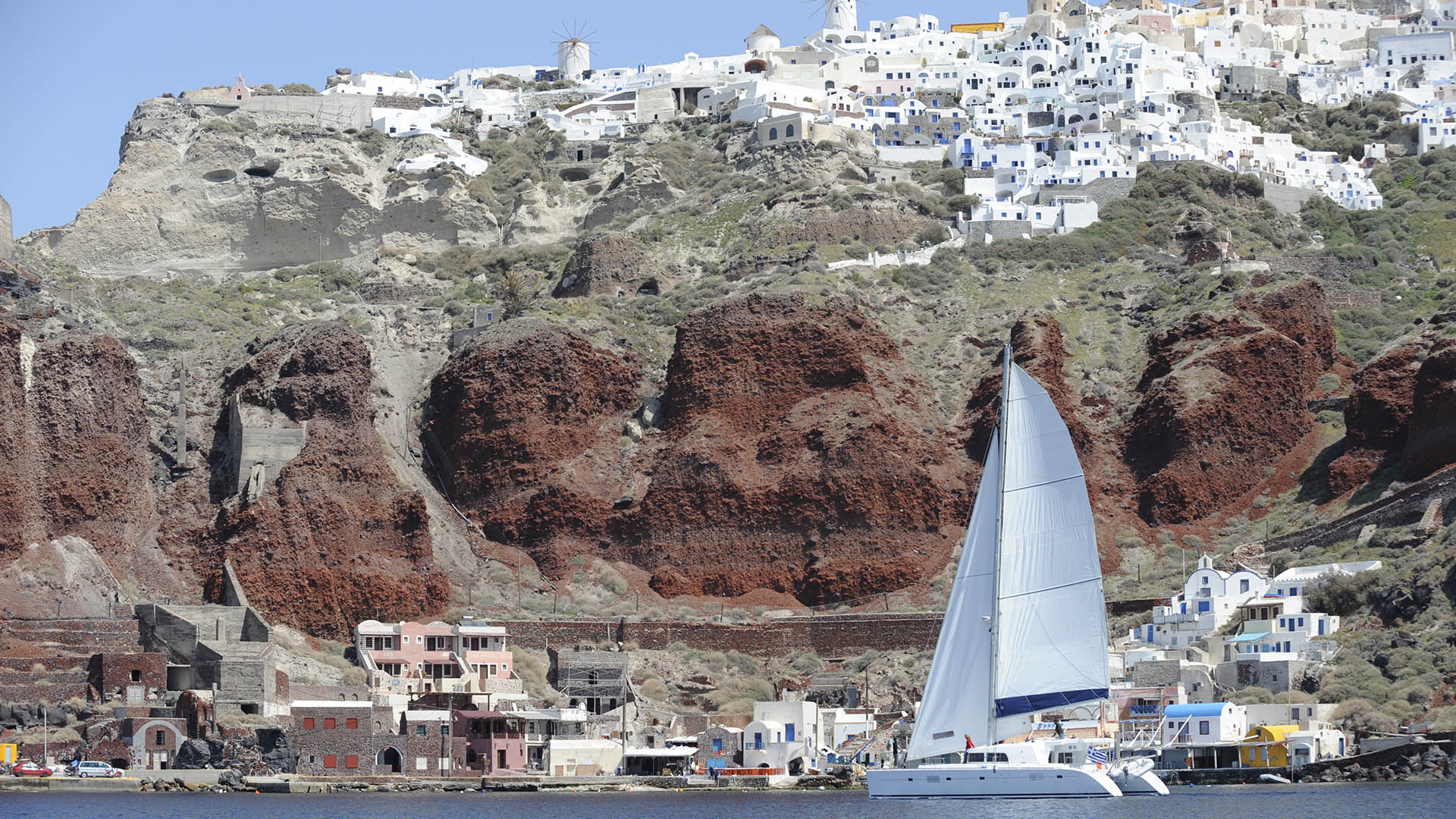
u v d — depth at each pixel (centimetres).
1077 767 17875
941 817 16675
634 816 18262
